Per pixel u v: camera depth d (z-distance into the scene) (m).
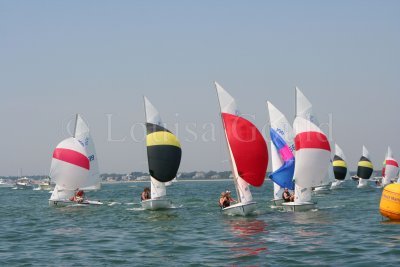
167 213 62.06
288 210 60.91
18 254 35.03
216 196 102.50
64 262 32.03
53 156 73.00
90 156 76.56
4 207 79.62
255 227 46.75
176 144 64.12
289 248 35.19
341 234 40.94
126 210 66.88
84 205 73.75
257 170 53.91
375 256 31.52
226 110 54.91
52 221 56.09
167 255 33.94
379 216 53.59
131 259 32.72
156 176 64.12
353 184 168.00
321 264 29.80
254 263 30.61
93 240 41.25
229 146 54.50
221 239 40.22
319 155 58.94
